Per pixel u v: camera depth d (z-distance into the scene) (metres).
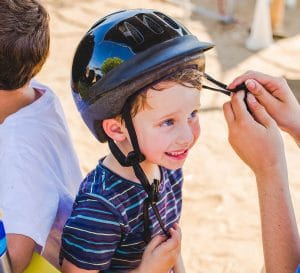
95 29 1.36
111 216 1.38
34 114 1.45
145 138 1.33
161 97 1.29
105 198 1.38
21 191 1.34
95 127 1.42
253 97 1.46
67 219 1.47
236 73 5.40
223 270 3.12
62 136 1.55
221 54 5.80
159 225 1.52
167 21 1.33
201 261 3.19
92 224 1.37
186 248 3.28
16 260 1.32
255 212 3.56
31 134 1.42
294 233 1.41
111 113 1.34
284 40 6.11
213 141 4.33
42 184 1.39
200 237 3.36
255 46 5.93
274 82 1.52
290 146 4.26
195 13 6.83
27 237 1.33
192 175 3.94
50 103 1.52
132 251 1.47
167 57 1.26
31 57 1.37
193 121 1.38
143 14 1.34
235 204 3.64
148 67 1.25
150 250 1.45
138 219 1.44
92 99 1.34
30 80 1.48
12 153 1.37
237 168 4.01
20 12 1.35
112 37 1.30
